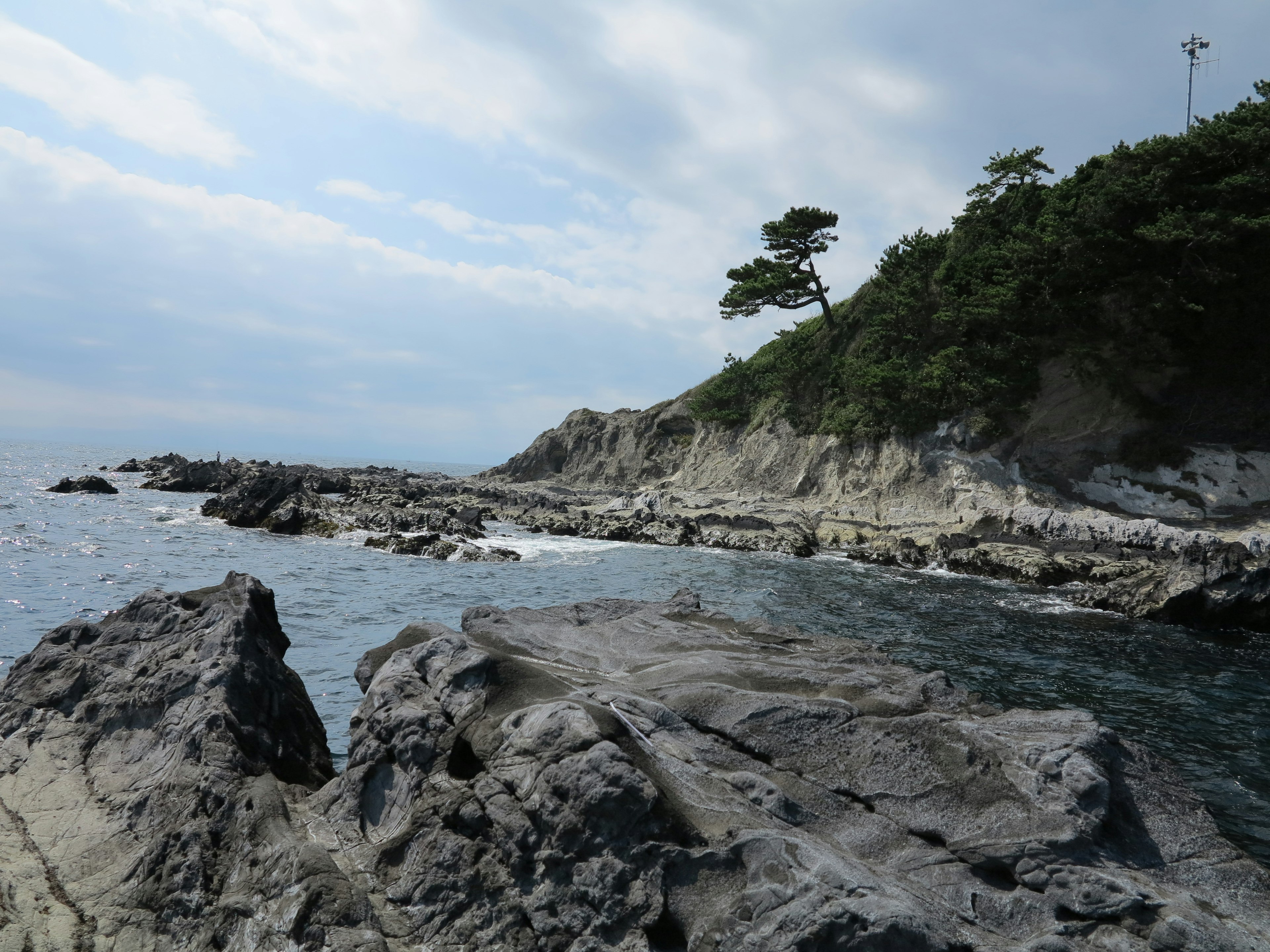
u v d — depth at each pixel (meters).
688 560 33.78
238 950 5.48
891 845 6.06
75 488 52.84
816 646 9.72
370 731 7.45
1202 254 34.28
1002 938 5.25
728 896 5.39
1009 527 35.19
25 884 6.27
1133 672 16.27
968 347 40.06
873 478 43.53
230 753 7.48
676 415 73.31
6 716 8.78
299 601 20.77
